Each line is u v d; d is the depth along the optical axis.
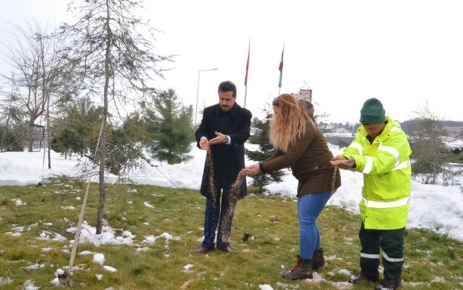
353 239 6.07
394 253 4.00
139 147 5.66
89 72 5.11
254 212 7.69
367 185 4.05
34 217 5.94
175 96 15.00
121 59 5.19
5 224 5.59
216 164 4.85
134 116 5.36
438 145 15.26
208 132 4.96
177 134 14.84
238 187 4.80
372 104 3.87
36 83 5.38
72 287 3.66
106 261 4.32
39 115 12.80
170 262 4.43
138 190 9.07
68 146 10.18
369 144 4.07
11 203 6.86
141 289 3.75
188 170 11.75
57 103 5.27
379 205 3.95
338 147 22.86
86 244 4.78
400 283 4.15
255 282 4.05
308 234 4.13
